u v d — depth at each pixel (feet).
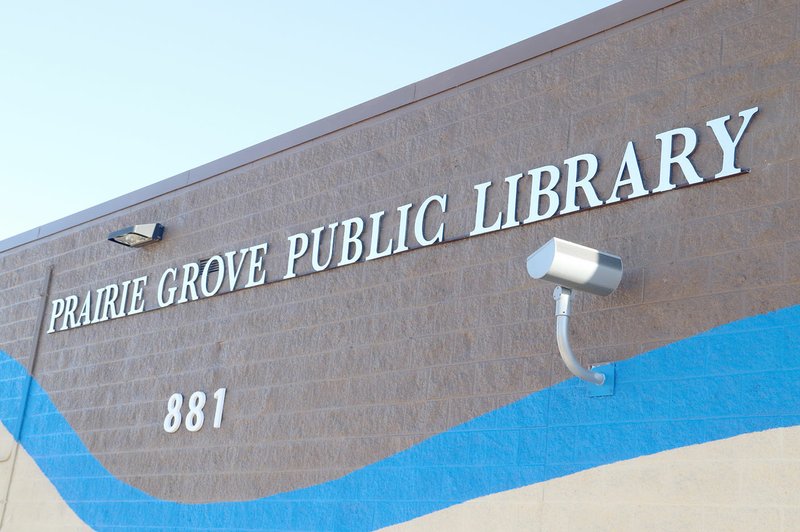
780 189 19.57
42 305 39.68
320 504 26.45
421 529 23.86
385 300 26.63
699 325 20.10
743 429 18.98
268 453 28.43
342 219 28.76
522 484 22.16
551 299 22.84
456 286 24.99
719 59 21.22
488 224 24.68
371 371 26.32
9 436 38.86
